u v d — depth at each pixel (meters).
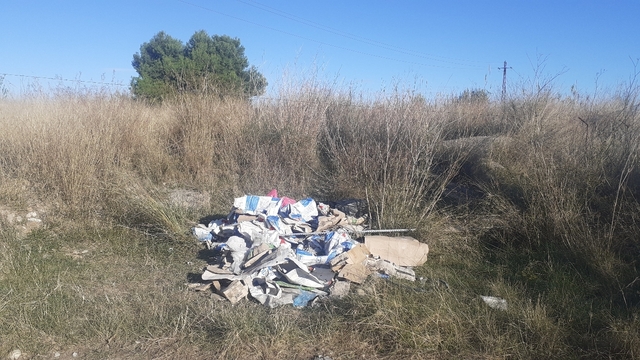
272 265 4.50
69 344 3.62
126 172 7.05
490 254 5.48
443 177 6.80
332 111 9.20
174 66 13.88
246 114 8.98
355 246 5.02
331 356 3.51
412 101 7.96
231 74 14.16
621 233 5.16
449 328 3.73
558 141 6.88
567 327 3.87
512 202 5.98
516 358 3.51
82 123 7.39
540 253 5.30
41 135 6.79
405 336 3.65
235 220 5.89
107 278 4.80
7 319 3.81
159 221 5.88
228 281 4.55
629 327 3.67
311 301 4.29
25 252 5.18
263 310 4.12
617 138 6.48
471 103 10.16
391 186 6.22
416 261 5.18
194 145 8.11
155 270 5.03
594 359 3.49
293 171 7.77
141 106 9.27
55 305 4.06
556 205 5.48
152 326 3.83
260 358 3.47
